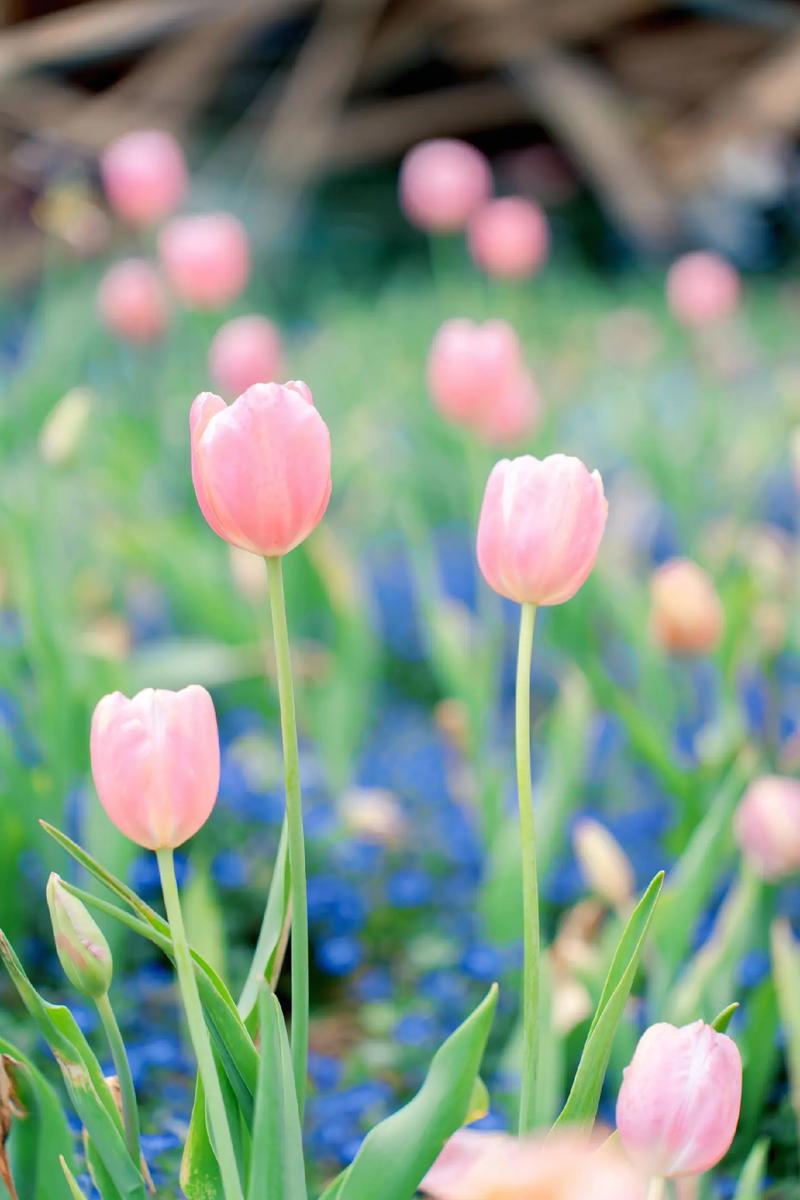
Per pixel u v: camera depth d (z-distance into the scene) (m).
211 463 1.49
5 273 8.29
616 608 2.95
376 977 2.44
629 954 1.56
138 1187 1.54
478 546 1.54
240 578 3.11
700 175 9.91
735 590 2.53
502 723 3.49
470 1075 1.52
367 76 10.09
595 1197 1.33
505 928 2.38
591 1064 1.53
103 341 5.55
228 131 9.80
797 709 3.24
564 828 2.53
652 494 4.44
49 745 2.28
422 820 3.05
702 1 9.06
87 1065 1.56
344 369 5.72
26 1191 1.57
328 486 1.50
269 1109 1.49
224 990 1.53
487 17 9.44
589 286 9.57
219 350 3.73
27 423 4.53
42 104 8.50
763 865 1.90
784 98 9.41
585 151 9.93
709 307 5.33
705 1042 1.49
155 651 2.96
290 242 9.91
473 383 2.79
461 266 9.85
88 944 1.55
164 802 1.48
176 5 7.82
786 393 4.55
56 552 3.04
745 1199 1.64
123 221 6.97
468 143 11.48
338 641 2.93
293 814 1.54
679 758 2.81
